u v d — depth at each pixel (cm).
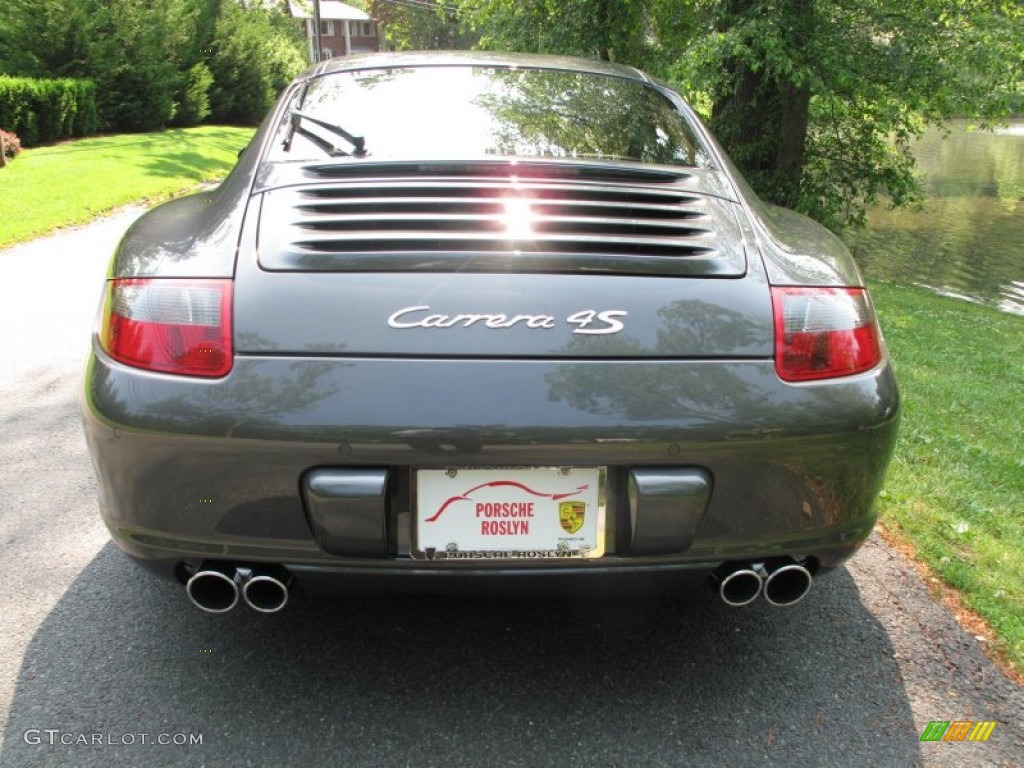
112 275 183
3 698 192
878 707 198
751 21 988
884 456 180
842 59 1028
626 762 178
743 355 169
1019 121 6119
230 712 190
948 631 231
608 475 168
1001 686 208
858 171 1345
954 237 2200
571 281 172
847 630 230
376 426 158
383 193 191
